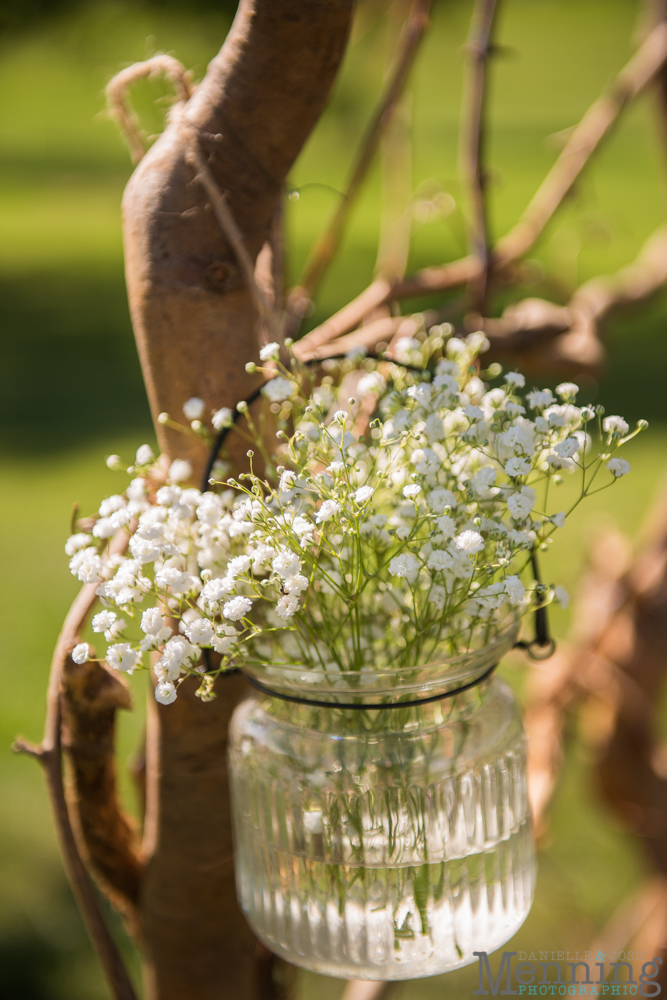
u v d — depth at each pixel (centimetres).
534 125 683
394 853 51
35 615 195
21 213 568
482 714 52
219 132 51
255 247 53
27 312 404
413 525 49
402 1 74
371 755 51
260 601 51
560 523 49
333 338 64
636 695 82
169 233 51
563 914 122
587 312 79
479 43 68
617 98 74
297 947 52
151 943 57
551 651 53
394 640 52
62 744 55
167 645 48
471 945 52
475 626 51
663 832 86
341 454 48
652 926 88
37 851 140
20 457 269
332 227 67
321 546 48
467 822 52
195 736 54
